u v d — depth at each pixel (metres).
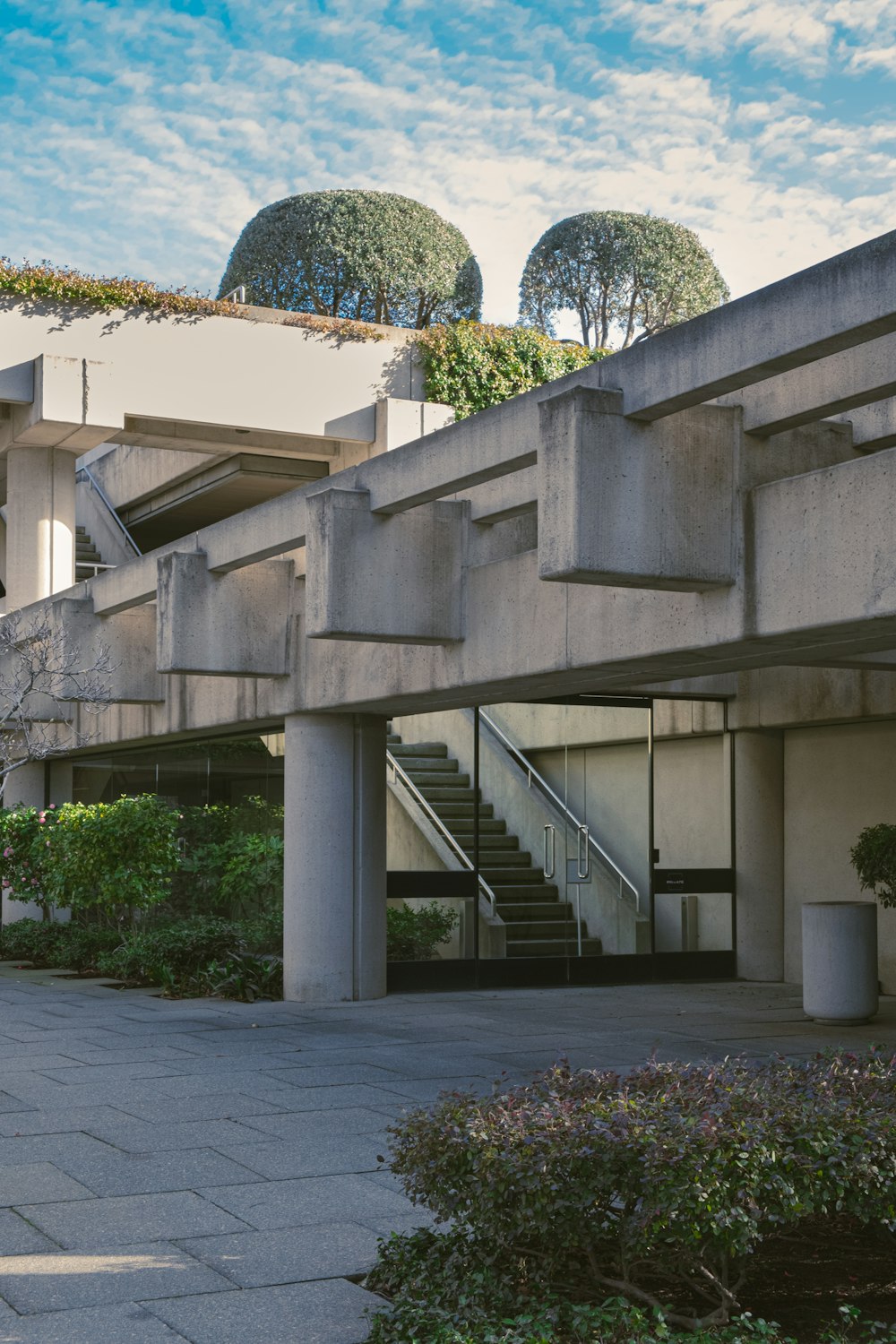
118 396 19.83
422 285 27.31
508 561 10.15
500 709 15.31
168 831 16.42
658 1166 4.34
